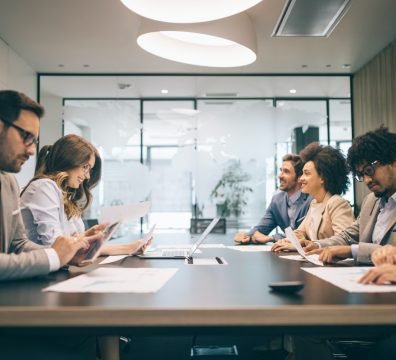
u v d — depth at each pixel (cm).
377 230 172
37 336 100
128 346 207
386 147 164
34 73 573
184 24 272
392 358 112
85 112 609
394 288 93
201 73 581
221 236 343
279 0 371
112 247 181
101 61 538
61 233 170
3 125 124
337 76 595
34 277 114
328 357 134
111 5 384
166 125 614
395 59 468
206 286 100
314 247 182
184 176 605
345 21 419
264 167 606
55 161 195
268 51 500
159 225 593
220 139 611
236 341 214
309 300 83
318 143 259
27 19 413
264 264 146
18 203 138
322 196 247
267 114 616
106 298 85
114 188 599
